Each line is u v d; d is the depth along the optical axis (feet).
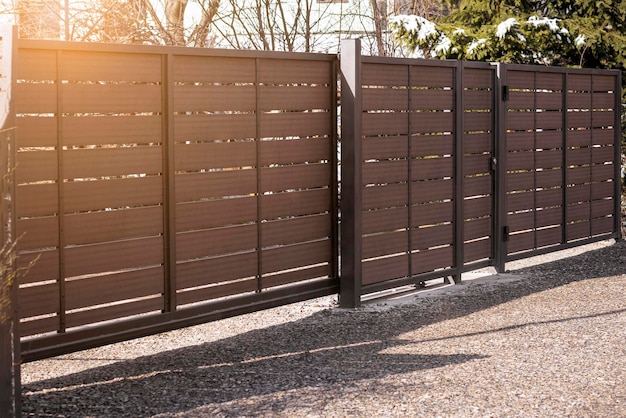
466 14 52.65
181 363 26.50
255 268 29.94
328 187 31.96
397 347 27.76
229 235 29.22
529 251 39.01
